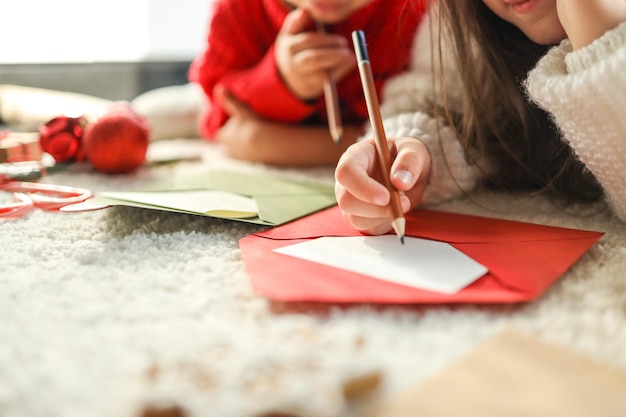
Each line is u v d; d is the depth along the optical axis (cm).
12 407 30
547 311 40
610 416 28
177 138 126
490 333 37
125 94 150
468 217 61
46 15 145
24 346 36
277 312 40
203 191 69
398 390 31
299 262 47
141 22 156
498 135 72
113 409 30
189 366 32
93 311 40
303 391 29
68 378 32
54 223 61
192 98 129
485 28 73
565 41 59
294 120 96
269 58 94
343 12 85
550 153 71
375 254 49
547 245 50
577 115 55
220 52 105
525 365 32
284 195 68
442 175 68
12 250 53
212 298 43
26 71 139
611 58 52
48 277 47
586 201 68
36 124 108
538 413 28
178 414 28
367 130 81
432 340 36
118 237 57
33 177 78
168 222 61
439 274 44
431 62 76
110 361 34
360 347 34
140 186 77
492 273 45
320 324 39
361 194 50
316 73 86
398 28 85
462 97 76
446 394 29
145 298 43
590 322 38
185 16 161
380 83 91
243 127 97
